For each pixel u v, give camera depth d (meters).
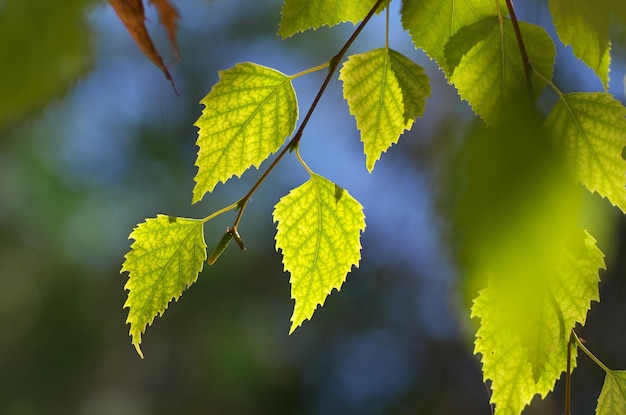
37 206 3.06
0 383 3.12
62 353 3.27
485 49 0.62
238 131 0.63
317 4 0.63
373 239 3.04
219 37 3.03
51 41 0.41
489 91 0.62
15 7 0.41
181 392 3.42
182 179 3.16
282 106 0.63
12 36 0.41
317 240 0.64
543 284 0.43
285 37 0.64
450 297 0.59
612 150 0.59
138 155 3.15
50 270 3.22
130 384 3.41
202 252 0.63
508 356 0.61
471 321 0.60
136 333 0.63
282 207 0.64
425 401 3.25
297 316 0.64
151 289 0.63
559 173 0.43
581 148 0.60
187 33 3.01
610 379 0.63
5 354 3.16
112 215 3.23
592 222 0.59
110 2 0.55
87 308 3.31
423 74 0.63
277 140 0.63
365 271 3.22
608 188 0.60
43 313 3.23
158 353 3.43
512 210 0.42
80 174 3.13
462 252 0.43
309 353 3.53
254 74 0.62
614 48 0.59
